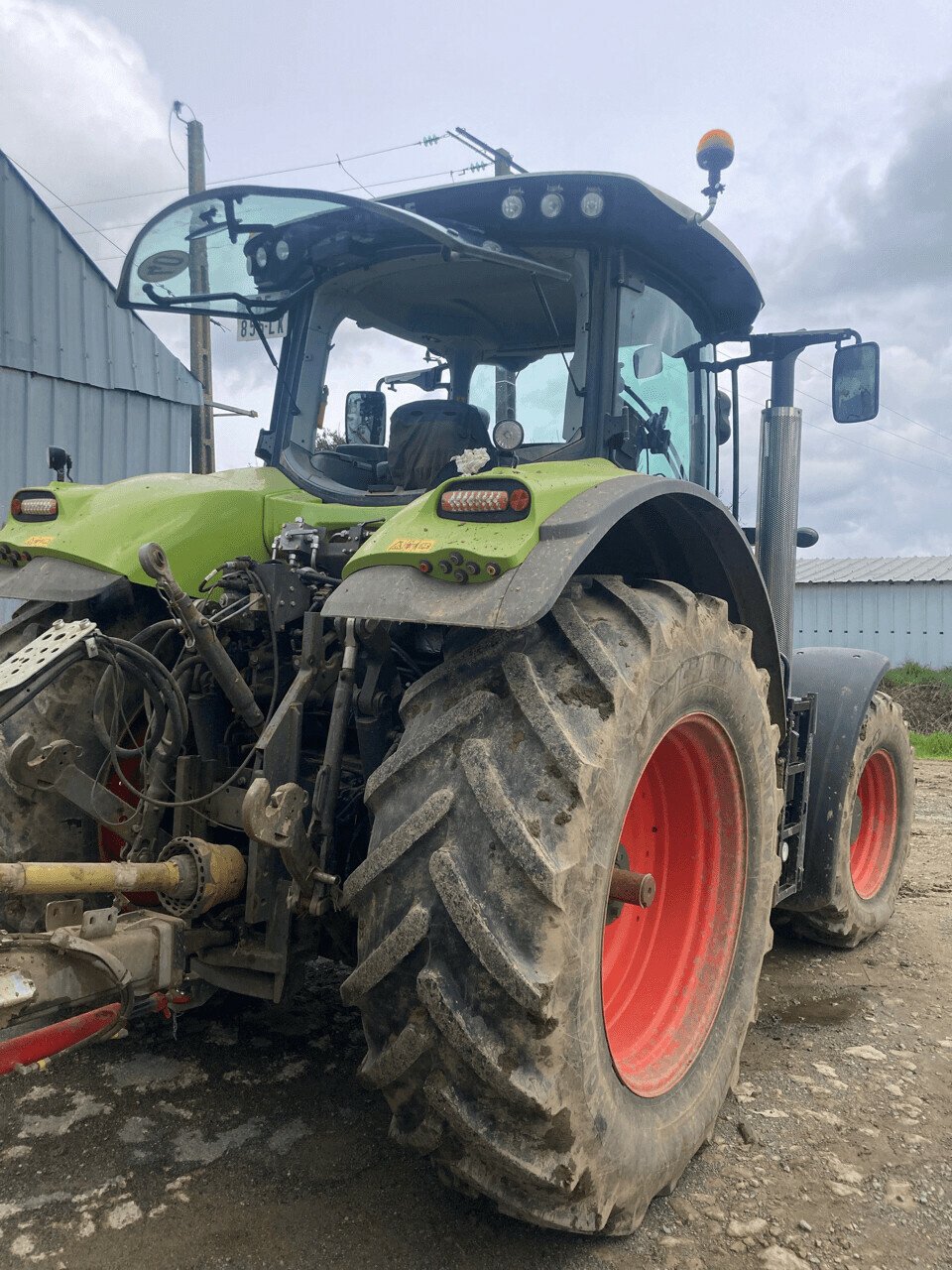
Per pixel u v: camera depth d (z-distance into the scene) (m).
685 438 3.44
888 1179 2.24
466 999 1.69
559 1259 1.90
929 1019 3.20
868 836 4.22
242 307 3.35
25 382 8.94
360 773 2.45
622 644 1.96
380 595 1.91
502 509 1.90
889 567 26.30
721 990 2.43
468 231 2.66
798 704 3.30
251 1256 1.86
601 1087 1.82
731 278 3.25
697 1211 2.10
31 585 2.66
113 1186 2.08
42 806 2.53
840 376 3.58
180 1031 2.86
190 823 2.38
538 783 1.74
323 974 3.33
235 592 2.49
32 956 1.67
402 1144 1.87
